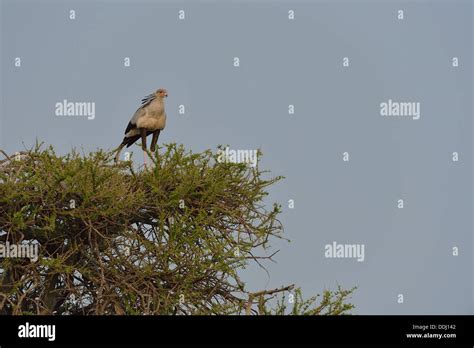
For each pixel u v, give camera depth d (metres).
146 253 15.52
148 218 16.47
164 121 19.17
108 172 15.28
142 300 14.92
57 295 16.81
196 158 16.08
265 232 15.72
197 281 15.64
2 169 15.71
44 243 16.17
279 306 14.33
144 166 16.16
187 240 15.21
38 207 15.44
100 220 15.65
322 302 14.21
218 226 15.86
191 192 15.74
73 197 15.42
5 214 15.30
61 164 15.68
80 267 15.80
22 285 15.76
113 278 15.69
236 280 15.27
